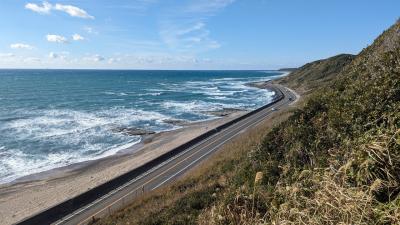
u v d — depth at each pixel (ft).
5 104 321.11
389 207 13.42
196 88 540.11
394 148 16.29
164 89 516.32
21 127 215.72
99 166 140.87
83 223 79.41
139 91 477.36
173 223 39.29
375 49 54.44
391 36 48.34
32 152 163.12
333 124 31.22
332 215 14.57
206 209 38.42
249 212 21.85
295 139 39.58
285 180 25.02
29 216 82.02
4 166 142.51
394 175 15.26
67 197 101.86
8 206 99.81
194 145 151.84
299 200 17.58
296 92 382.63
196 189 60.39
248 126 183.42
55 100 359.46
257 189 26.71
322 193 15.89
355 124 26.99
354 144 21.75
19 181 125.29
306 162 31.63
